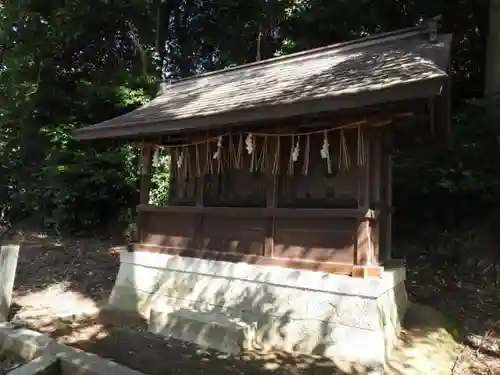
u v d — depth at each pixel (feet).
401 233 28.45
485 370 14.11
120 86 37.68
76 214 36.14
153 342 15.21
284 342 14.83
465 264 24.40
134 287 20.10
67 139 36.47
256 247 16.69
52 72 40.81
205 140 18.45
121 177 34.73
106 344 14.92
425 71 11.57
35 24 38.55
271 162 16.52
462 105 29.14
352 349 13.53
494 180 22.31
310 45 37.76
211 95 20.72
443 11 30.25
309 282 14.76
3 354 12.44
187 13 51.72
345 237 14.49
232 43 49.34
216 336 14.79
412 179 26.27
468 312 20.03
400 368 13.23
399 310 17.17
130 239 34.96
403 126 16.28
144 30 47.16
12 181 45.24
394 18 32.73
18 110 39.60
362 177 14.16
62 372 10.41
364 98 11.99
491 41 25.64
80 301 20.88
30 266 26.71
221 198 18.89
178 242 19.31
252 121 14.75
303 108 13.25
